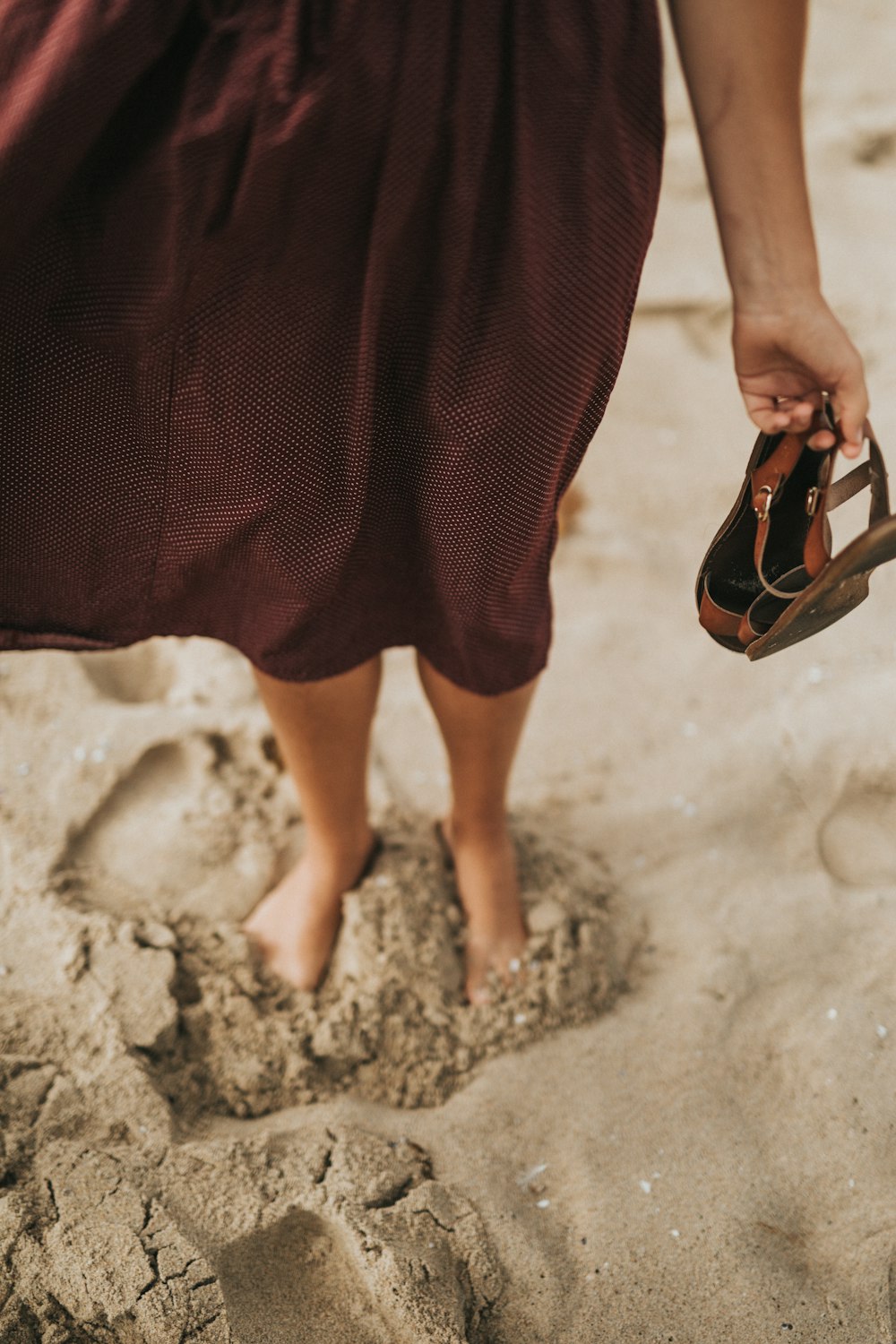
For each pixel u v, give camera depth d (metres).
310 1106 1.41
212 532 1.11
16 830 1.69
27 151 0.92
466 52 0.93
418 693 2.04
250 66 0.92
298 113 0.91
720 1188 1.32
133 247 0.96
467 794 1.51
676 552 2.31
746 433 2.57
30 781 1.76
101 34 0.91
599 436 2.55
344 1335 1.18
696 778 1.85
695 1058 1.45
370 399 1.00
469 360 1.00
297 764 1.42
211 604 1.21
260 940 1.56
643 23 0.98
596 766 1.88
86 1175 1.26
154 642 2.05
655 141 1.00
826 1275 1.23
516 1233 1.27
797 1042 1.46
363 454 1.04
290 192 0.93
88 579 1.18
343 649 1.24
